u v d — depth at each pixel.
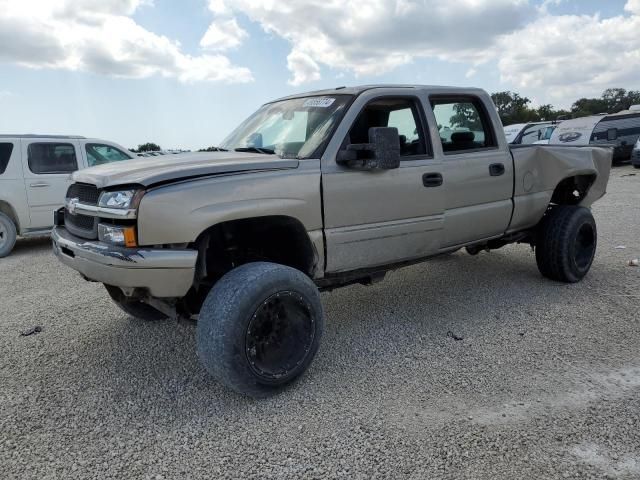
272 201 3.35
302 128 3.98
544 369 3.57
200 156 3.68
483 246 5.47
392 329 4.44
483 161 4.67
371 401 3.21
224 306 3.05
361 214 3.83
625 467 2.51
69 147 9.27
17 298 5.79
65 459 2.71
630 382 3.35
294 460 2.65
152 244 3.01
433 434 2.83
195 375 3.67
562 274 5.43
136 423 3.04
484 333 4.27
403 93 4.22
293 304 3.34
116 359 3.96
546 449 2.66
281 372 3.28
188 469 2.60
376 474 2.52
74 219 3.62
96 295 5.75
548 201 5.34
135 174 3.15
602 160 5.84
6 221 8.57
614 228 8.46
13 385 3.55
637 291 5.16
